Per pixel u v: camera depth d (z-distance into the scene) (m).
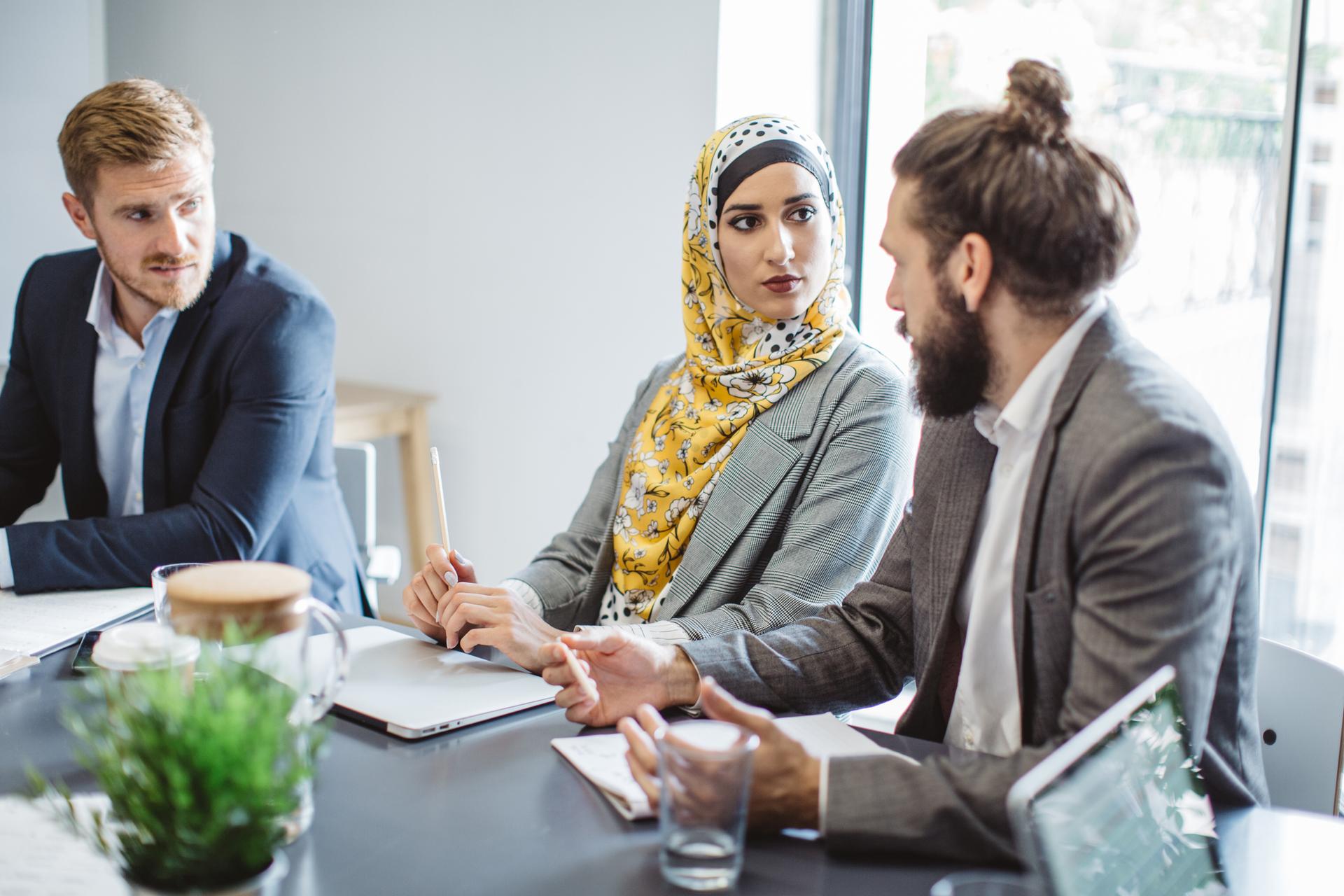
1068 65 2.42
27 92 2.89
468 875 0.88
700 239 1.76
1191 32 2.27
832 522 1.55
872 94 2.67
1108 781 0.84
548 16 2.71
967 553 1.25
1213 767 1.03
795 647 1.32
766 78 2.58
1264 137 2.23
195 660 0.86
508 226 2.86
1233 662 1.10
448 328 3.01
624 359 2.73
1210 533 0.98
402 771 1.06
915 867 0.92
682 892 0.86
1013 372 1.13
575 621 1.79
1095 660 0.99
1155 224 2.37
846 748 1.12
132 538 1.66
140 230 1.73
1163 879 0.85
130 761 0.75
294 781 0.79
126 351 1.92
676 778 0.86
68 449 1.96
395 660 1.34
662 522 1.73
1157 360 1.09
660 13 2.54
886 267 2.73
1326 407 2.20
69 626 1.42
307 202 3.19
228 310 1.86
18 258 2.94
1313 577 2.25
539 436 2.90
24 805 0.95
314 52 3.09
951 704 1.29
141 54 3.40
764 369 1.68
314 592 1.99
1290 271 2.19
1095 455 1.03
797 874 0.90
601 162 2.69
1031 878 0.81
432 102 2.92
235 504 1.78
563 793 1.02
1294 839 0.97
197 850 0.75
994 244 1.07
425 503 3.06
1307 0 2.11
